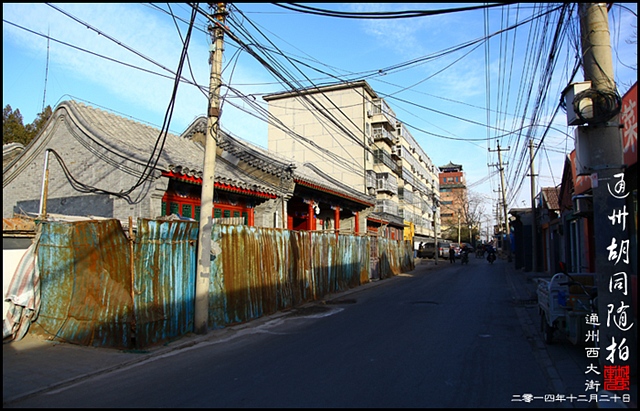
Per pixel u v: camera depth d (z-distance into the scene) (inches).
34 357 310.2
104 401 225.8
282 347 341.7
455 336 368.5
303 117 1733.5
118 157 521.0
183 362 304.3
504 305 557.3
